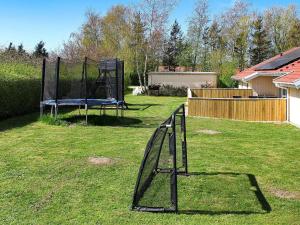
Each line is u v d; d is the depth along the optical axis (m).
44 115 15.96
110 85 18.88
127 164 8.75
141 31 41.88
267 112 17.59
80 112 19.31
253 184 7.56
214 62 48.03
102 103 16.38
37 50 59.44
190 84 36.88
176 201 5.90
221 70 44.16
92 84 19.66
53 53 48.09
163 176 6.39
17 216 5.62
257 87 25.11
